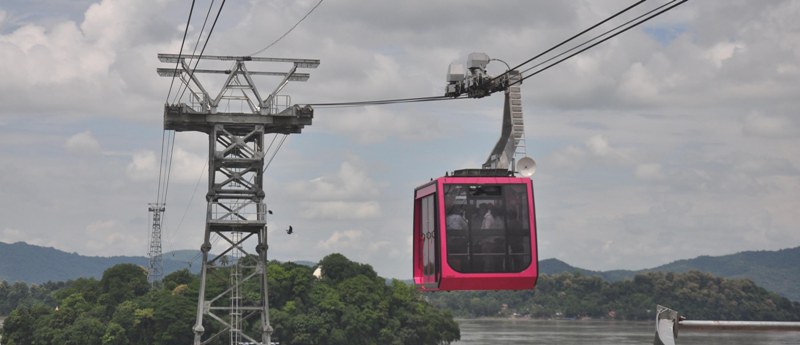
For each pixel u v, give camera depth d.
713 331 19.61
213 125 109.19
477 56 47.91
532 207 44.50
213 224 111.94
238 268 128.38
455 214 44.12
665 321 19.80
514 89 46.69
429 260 45.62
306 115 110.19
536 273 43.97
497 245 44.06
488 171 45.50
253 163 110.75
